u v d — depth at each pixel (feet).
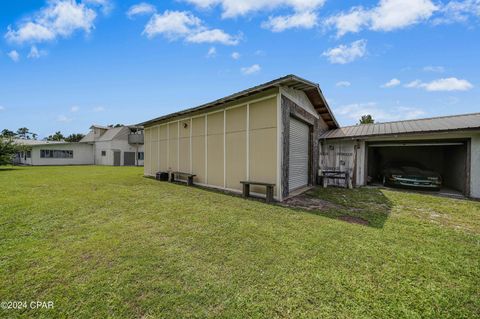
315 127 30.22
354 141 30.12
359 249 9.45
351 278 7.25
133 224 12.60
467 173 22.29
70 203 17.46
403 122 31.89
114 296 6.29
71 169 56.03
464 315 5.71
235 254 8.94
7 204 16.98
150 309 5.78
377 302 6.12
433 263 8.32
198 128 28.14
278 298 6.25
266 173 20.31
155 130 37.83
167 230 11.67
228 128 23.91
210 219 13.61
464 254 9.11
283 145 19.89
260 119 20.80
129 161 84.23
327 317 5.53
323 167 32.65
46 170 51.67
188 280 7.09
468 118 25.85
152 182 30.76
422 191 25.29
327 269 7.80
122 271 7.60
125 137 83.35
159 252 9.07
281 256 8.77
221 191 23.62
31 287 6.70
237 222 13.06
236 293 6.45
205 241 10.25
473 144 22.15
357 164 29.99
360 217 14.56
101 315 5.57
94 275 7.34
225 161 24.21
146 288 6.66
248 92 20.10
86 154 85.76
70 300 6.13
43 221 13.03
